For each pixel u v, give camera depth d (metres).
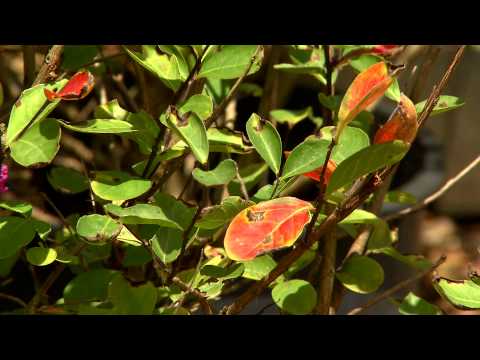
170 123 0.45
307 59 0.72
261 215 0.44
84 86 0.45
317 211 0.46
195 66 0.53
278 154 0.51
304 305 0.56
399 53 0.72
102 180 0.53
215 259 0.58
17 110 0.48
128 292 0.52
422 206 0.74
